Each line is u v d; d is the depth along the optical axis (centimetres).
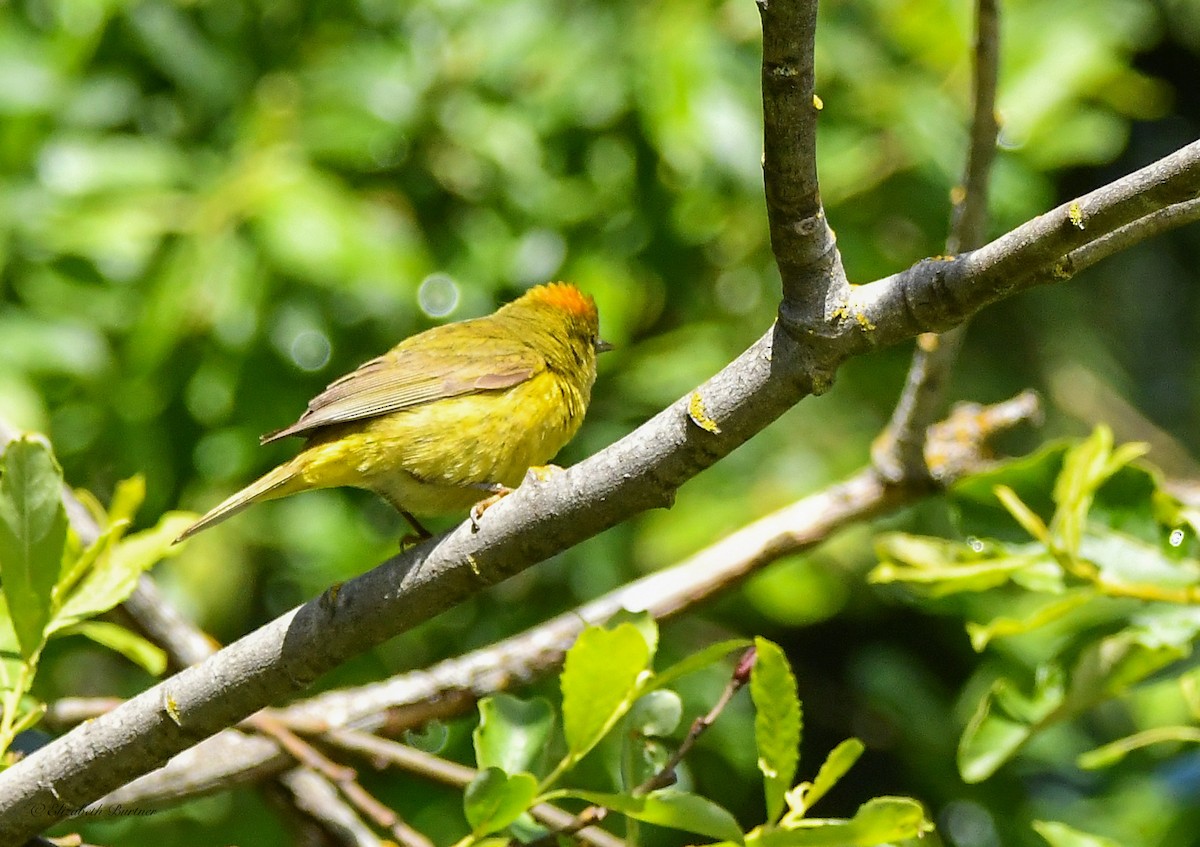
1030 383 1583
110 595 677
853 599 1464
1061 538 763
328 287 1215
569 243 1291
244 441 1252
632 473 565
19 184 1173
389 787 1230
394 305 1253
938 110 1273
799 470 1321
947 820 1316
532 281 1288
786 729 591
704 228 1305
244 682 620
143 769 634
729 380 546
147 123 1257
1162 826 1038
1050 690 769
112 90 1233
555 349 950
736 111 1211
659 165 1288
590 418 1344
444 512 896
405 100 1245
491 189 1302
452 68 1265
